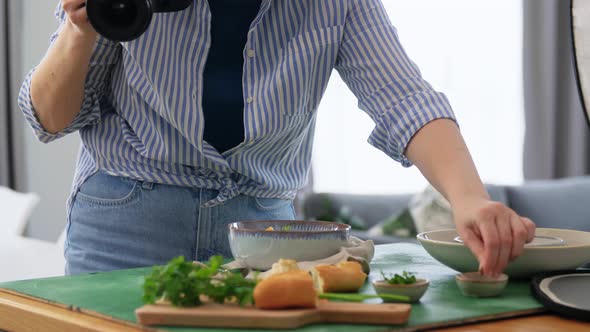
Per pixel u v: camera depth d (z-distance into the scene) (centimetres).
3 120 394
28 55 405
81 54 115
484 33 488
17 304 91
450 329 77
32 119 123
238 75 128
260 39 128
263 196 133
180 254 127
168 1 110
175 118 123
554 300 83
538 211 399
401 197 498
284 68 127
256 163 131
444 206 404
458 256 102
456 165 106
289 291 77
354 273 89
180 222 127
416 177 514
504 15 483
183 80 124
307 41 129
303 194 507
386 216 496
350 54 130
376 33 128
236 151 127
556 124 473
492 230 91
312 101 133
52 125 124
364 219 501
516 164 487
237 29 128
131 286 98
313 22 130
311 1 130
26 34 404
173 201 126
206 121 127
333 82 517
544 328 78
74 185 135
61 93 118
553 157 470
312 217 509
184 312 76
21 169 399
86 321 81
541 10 469
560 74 470
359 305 79
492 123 489
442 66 491
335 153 519
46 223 410
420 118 113
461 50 491
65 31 116
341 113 516
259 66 128
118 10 99
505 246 91
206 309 77
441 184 106
